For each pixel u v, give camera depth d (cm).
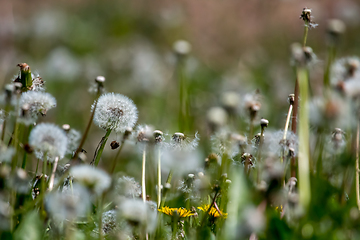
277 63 394
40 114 154
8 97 154
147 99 328
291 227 146
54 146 147
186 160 155
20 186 144
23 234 143
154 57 390
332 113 148
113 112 154
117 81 352
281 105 297
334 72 157
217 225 153
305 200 149
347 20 402
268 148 156
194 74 350
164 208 154
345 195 157
